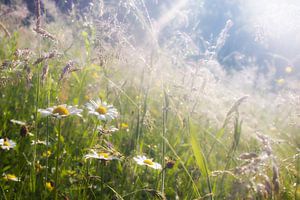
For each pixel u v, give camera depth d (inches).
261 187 12.7
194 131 16.5
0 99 26.2
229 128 25.4
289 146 24.4
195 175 20.7
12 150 21.2
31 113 25.2
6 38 34.7
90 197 18.9
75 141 23.3
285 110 39.0
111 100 29.9
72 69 24.0
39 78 21.5
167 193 20.3
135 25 25.3
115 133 25.1
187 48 31.8
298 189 19.1
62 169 19.2
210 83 27.6
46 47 25.6
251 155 13.1
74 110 16.3
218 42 26.1
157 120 29.7
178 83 28.2
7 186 17.7
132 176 19.7
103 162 17.8
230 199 13.1
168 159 21.3
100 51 28.0
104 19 28.6
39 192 17.7
